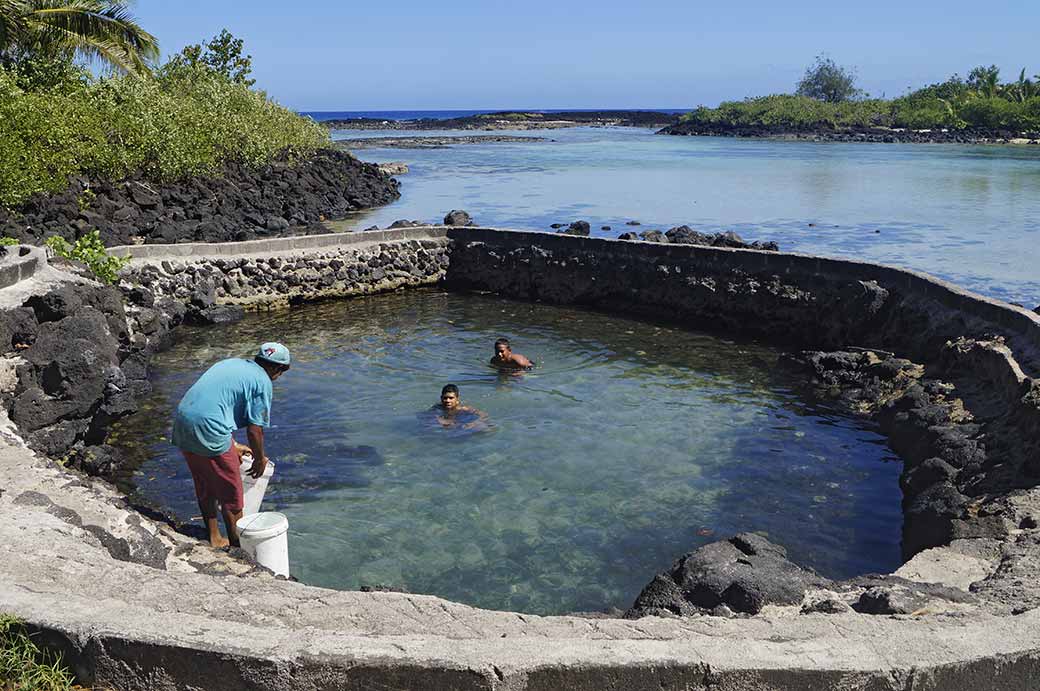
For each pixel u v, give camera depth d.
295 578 7.65
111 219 23.98
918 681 4.15
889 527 8.97
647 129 142.75
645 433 11.57
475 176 52.62
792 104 119.56
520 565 7.98
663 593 6.36
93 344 10.70
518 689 3.98
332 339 16.84
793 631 4.59
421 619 4.80
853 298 16.39
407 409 12.32
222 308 18.58
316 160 41.59
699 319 18.89
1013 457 8.86
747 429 11.85
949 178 50.34
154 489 9.67
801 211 35.75
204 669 4.00
